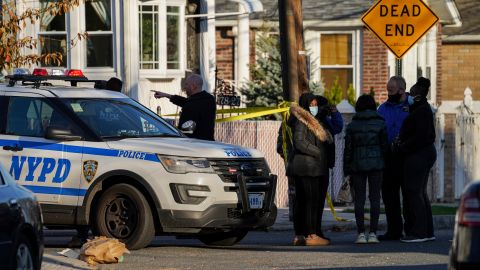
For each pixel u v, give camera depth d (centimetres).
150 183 3153
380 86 7388
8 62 4088
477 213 1952
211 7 6225
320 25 7400
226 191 3188
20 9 5434
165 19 5734
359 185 3572
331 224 4134
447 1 7662
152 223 3181
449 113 5300
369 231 3756
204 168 3169
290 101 4147
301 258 3112
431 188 5219
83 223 3222
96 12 5575
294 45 4181
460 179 5338
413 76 7500
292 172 3491
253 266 2925
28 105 3306
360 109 3572
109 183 3231
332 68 7475
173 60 5838
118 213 3198
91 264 2967
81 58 5581
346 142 3575
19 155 3262
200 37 6175
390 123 3703
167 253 3231
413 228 3622
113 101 3406
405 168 3597
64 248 3359
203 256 3162
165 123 3466
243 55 7294
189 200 3144
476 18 8506
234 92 6369
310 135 3472
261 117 6034
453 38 8369
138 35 5609
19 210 2294
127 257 3098
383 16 4097
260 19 7475
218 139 4941
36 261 2406
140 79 5644
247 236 3897
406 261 3033
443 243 3572
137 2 5569
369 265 2944
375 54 7388
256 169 3288
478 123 5469
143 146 3194
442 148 5266
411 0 4084
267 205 3303
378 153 3547
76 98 3334
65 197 3228
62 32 5584
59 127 3203
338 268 2877
